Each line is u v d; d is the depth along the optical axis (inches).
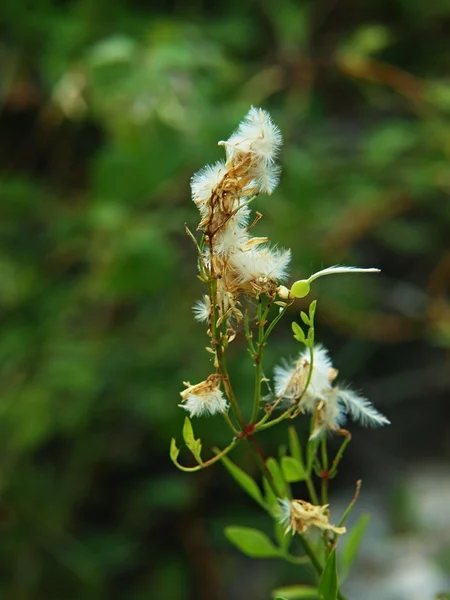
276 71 45.6
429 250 51.3
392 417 54.5
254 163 17.8
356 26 52.1
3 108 47.8
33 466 45.2
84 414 43.1
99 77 39.4
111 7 45.8
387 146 44.2
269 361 41.8
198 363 43.0
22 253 45.8
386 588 43.4
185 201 43.1
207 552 46.7
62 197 47.2
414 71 51.6
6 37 47.1
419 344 53.4
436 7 50.6
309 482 20.3
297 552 46.3
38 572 43.8
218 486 47.8
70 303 44.0
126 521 46.4
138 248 39.8
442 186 44.6
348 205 44.1
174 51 39.4
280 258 18.3
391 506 49.2
